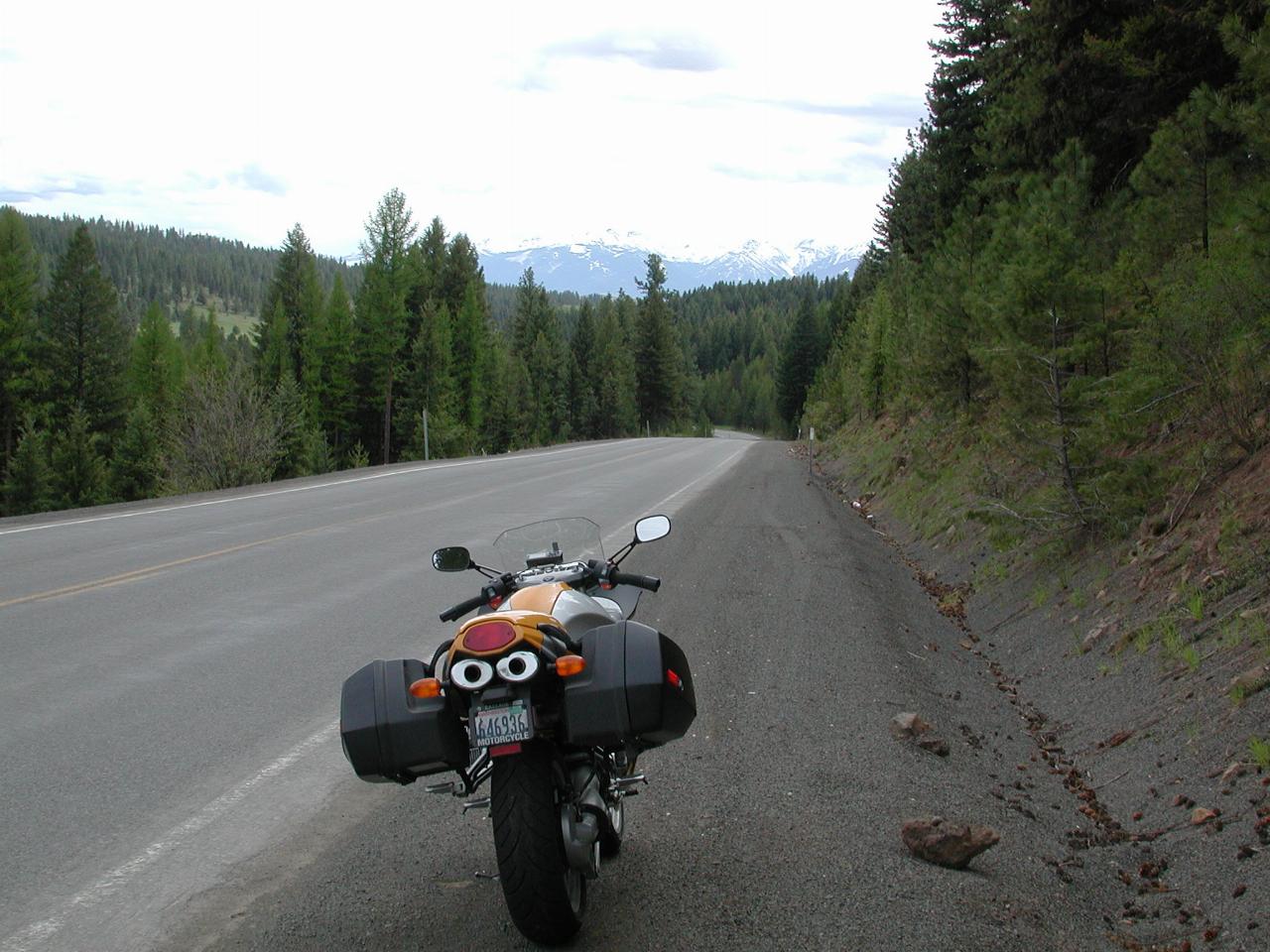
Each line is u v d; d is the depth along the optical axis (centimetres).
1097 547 924
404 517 1827
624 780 428
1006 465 1369
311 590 1118
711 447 5544
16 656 830
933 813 494
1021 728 677
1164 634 671
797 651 815
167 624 950
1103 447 1028
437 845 474
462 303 8712
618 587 564
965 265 1928
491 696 366
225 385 3794
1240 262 862
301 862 457
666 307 14425
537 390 10694
